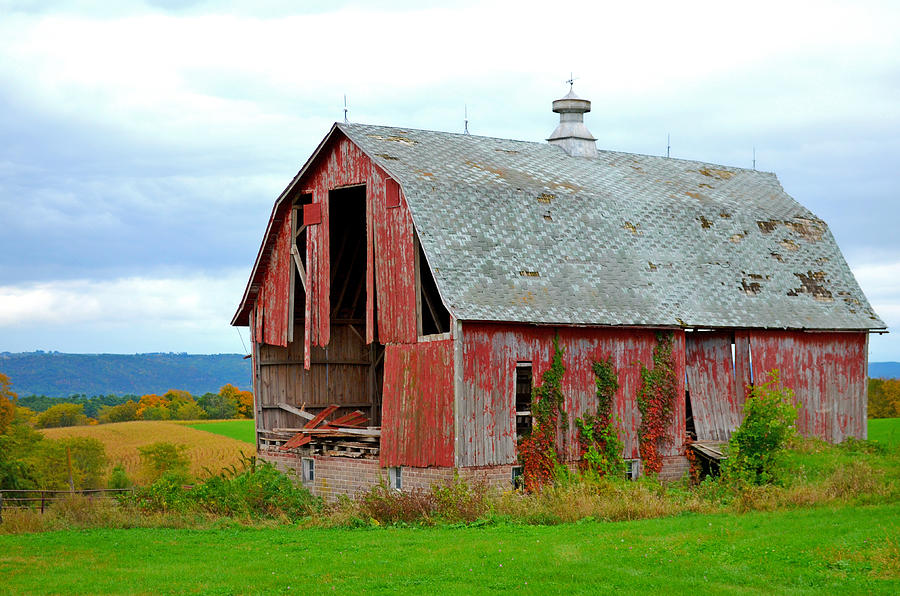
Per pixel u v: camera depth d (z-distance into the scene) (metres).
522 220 34.59
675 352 36.06
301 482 38.22
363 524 28.98
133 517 31.11
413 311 32.72
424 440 31.81
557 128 44.06
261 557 23.39
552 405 32.81
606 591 18.31
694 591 18.12
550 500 29.38
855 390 41.31
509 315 31.34
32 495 63.53
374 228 34.72
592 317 33.22
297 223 39.03
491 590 18.72
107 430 94.56
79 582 20.83
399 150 35.72
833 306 40.69
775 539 22.12
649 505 28.11
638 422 35.03
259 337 40.62
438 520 28.36
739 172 46.91
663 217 38.69
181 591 19.70
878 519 24.20
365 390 43.78
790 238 42.06
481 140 40.62
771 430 32.56
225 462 75.88
